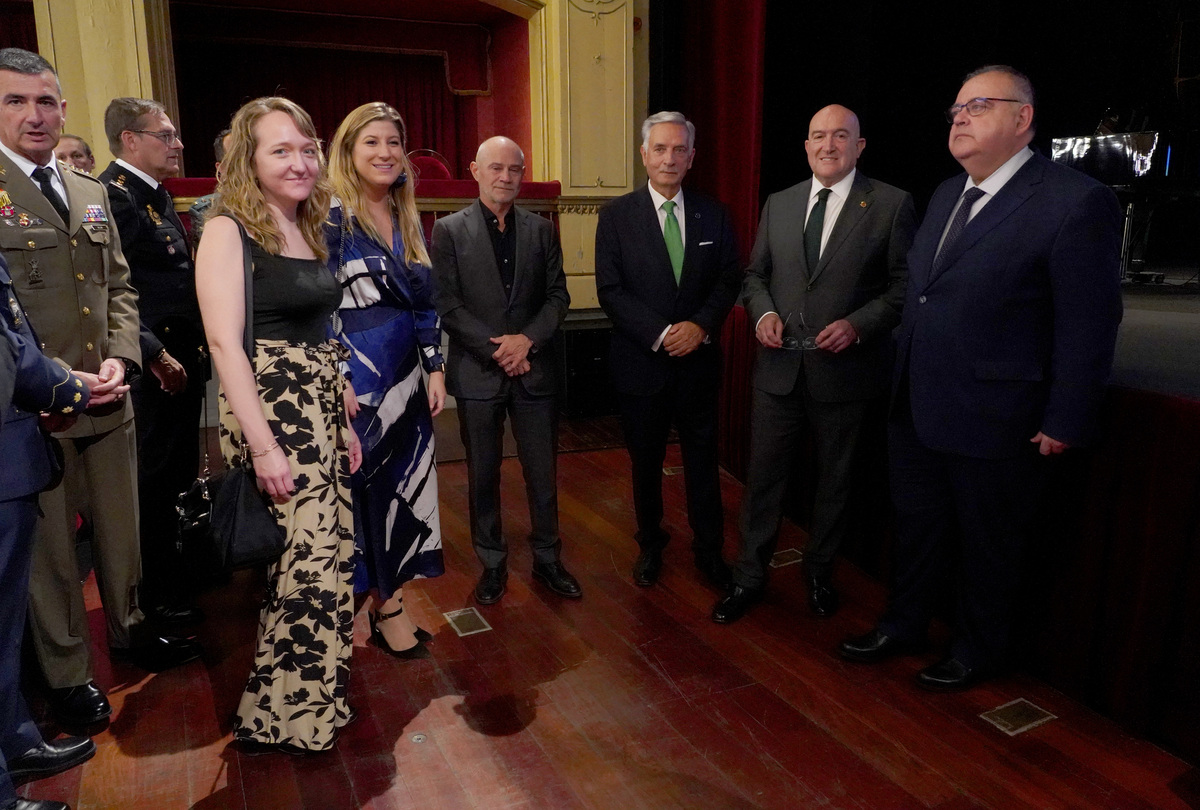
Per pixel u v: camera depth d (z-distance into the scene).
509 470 4.29
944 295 2.18
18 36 7.52
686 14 6.10
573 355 5.23
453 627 2.70
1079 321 1.98
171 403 2.71
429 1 7.58
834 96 5.04
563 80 6.15
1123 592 2.13
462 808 1.85
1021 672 2.43
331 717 2.02
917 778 1.95
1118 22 4.28
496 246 2.73
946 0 4.44
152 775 1.96
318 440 1.94
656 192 2.74
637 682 2.37
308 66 8.39
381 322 2.28
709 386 2.83
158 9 5.31
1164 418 2.01
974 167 2.12
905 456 2.38
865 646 2.48
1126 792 1.90
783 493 2.76
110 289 2.28
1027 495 2.18
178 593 2.72
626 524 3.58
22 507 1.73
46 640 2.09
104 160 5.29
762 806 1.86
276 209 1.90
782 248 2.66
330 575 1.98
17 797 1.79
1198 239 4.64
